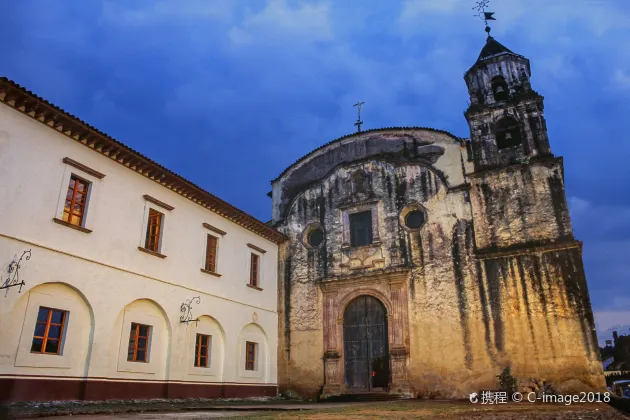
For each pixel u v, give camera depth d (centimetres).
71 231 1478
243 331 2220
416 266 2227
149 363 1694
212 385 1958
